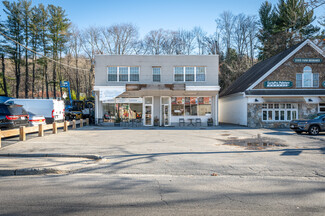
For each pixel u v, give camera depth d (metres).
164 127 23.28
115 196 5.29
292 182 6.46
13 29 37.09
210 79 24.56
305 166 8.12
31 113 20.45
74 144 12.33
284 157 9.49
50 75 49.16
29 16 38.03
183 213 4.37
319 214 4.35
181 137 15.44
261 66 29.94
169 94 24.17
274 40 38.94
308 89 24.47
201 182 6.44
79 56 51.28
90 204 4.80
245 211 4.48
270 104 24.25
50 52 40.97
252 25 46.91
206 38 49.91
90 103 33.59
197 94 24.48
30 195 5.32
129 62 24.33
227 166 8.14
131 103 24.80
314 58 24.62
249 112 23.91
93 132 18.16
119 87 23.52
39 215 4.26
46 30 40.34
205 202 4.94
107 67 24.27
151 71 24.41
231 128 22.17
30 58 40.47
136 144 12.52
